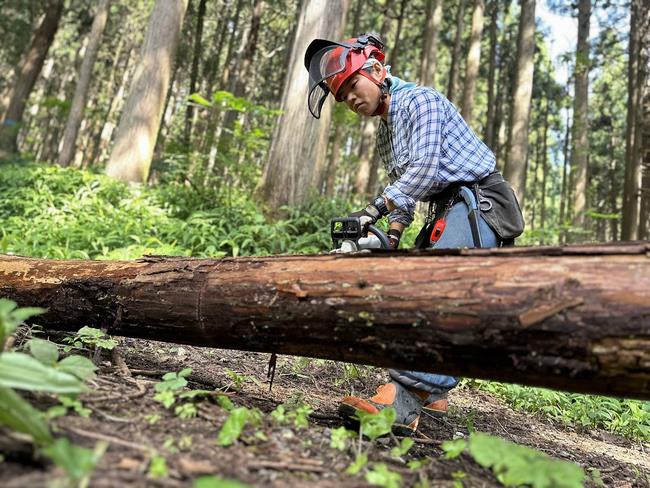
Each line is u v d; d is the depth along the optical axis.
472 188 2.21
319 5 7.25
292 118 7.15
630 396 1.35
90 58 12.38
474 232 2.13
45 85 27.02
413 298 1.50
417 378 1.99
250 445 1.46
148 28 9.50
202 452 1.34
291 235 6.45
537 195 35.97
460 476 1.50
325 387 2.90
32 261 2.42
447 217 2.22
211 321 1.86
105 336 2.13
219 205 7.02
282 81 20.06
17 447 1.11
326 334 1.66
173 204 7.24
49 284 2.27
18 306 2.35
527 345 1.37
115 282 2.10
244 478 1.23
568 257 1.40
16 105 15.93
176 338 2.04
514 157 12.59
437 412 2.23
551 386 1.44
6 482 0.98
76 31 24.50
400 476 1.35
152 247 5.42
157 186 8.40
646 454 3.02
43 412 1.39
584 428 3.43
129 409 1.57
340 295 1.60
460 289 1.45
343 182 28.81
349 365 3.41
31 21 19.80
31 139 24.97
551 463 1.23
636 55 15.74
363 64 2.31
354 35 18.20
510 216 2.15
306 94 7.20
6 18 19.38
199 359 2.92
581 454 2.62
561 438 2.97
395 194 2.19
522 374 1.43
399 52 23.16
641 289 1.27
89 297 2.16
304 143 7.09
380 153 2.60
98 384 1.74
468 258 1.51
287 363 3.31
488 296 1.41
